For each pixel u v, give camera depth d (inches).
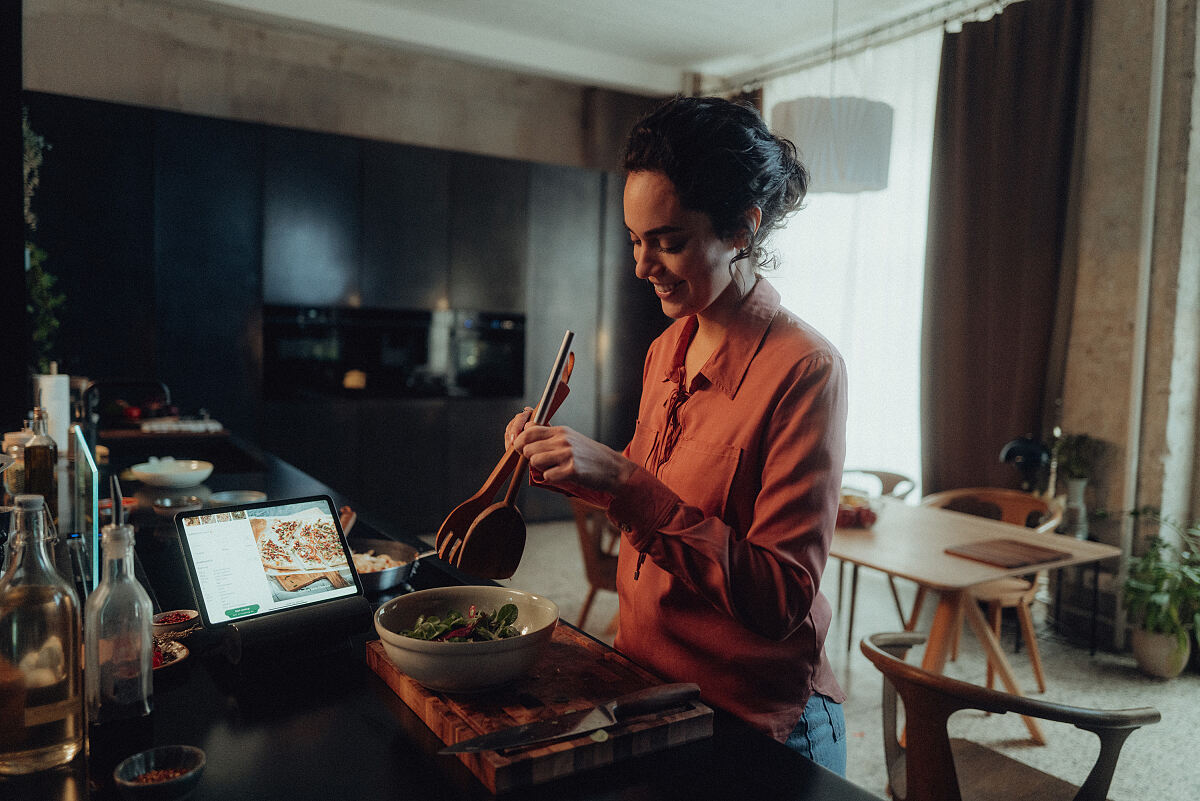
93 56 184.7
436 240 203.5
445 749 31.1
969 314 166.7
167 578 59.2
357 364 198.8
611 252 229.6
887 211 187.9
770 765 33.6
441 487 209.5
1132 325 142.9
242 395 183.3
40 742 31.8
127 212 169.2
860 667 132.8
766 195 36.4
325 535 49.9
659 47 219.5
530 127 239.5
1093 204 148.5
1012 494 142.0
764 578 33.4
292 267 186.4
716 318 40.7
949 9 175.2
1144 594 132.8
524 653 35.8
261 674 41.9
